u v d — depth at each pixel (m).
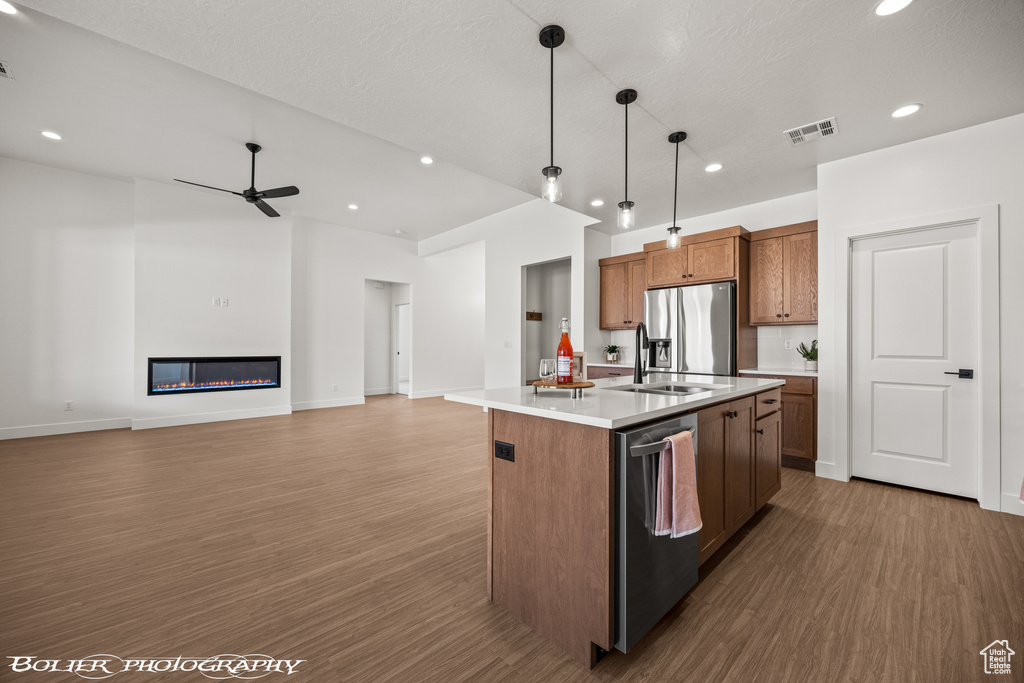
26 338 4.60
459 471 3.53
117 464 3.67
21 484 3.16
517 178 3.62
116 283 5.07
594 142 2.92
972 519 2.49
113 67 2.72
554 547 1.52
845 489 3.03
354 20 1.80
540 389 2.16
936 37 1.87
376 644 1.50
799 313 3.69
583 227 5.03
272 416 6.05
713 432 1.95
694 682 1.33
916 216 2.88
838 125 2.68
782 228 3.79
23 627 1.57
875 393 3.14
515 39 1.92
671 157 3.15
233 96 3.06
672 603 1.64
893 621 1.60
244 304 5.81
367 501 2.87
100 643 1.49
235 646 1.48
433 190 5.14
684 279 4.25
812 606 1.71
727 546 2.21
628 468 1.39
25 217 4.57
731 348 3.85
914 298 2.96
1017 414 2.56
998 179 2.61
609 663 1.42
